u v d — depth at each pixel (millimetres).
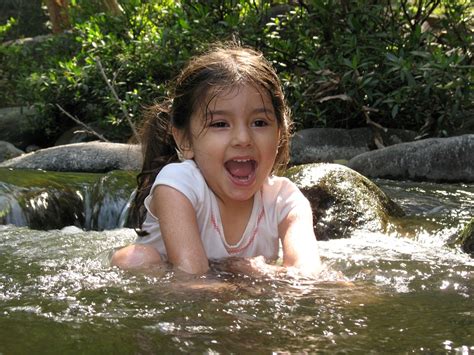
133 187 2205
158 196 1223
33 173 2398
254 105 1166
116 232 1691
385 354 807
